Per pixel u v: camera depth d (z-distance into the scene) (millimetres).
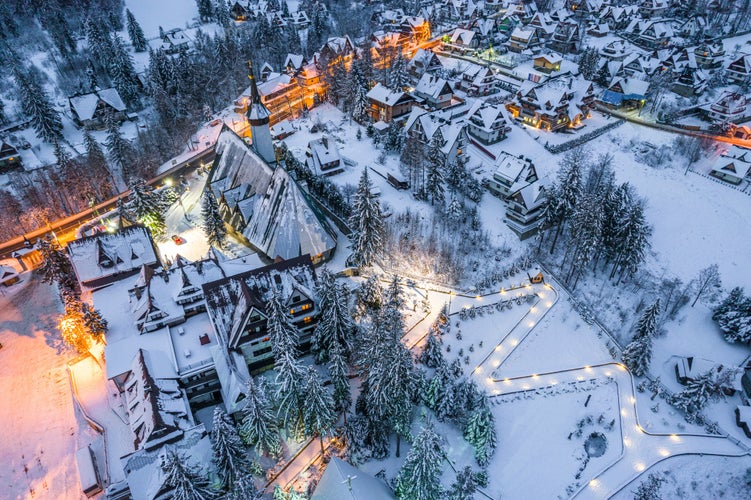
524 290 75562
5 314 72062
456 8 199000
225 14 188250
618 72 143000
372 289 65812
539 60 149125
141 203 80938
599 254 79812
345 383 52969
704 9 190500
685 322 72375
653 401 59875
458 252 80938
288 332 53656
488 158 109750
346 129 121438
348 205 87500
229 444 43625
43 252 71188
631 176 104688
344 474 43344
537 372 63312
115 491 47469
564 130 122125
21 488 50375
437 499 45594
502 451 54312
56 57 148750
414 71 149375
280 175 74812
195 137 120250
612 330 70688
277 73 144375
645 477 51906
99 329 60219
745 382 60781
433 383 55688
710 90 140375
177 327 61188
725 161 103188
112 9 187750
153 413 47500
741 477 51844
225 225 83625
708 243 87375
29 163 104438
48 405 58688
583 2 198500
